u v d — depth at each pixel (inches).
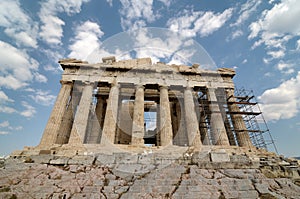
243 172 497.7
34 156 535.2
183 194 415.2
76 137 753.6
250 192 430.6
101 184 442.3
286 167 534.3
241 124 905.5
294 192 436.8
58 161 520.7
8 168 478.0
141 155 561.3
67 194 411.8
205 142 975.6
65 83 937.5
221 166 515.5
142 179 455.5
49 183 439.2
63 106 872.9
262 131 879.7
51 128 788.6
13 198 393.7
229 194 422.3
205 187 436.1
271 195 423.5
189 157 562.9
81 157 542.9
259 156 625.3
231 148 722.8
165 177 463.8
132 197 406.6
